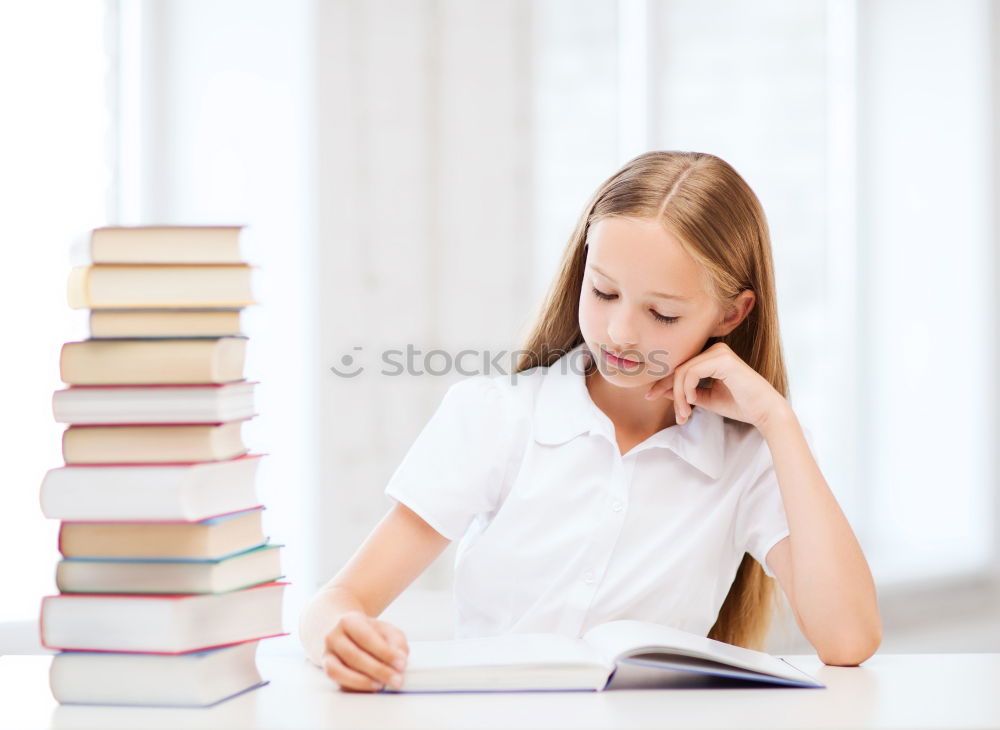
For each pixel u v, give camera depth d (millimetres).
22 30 2477
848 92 4109
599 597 1452
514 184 3338
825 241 4090
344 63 2971
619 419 1538
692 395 1412
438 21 3168
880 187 4164
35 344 2490
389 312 3068
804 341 4023
